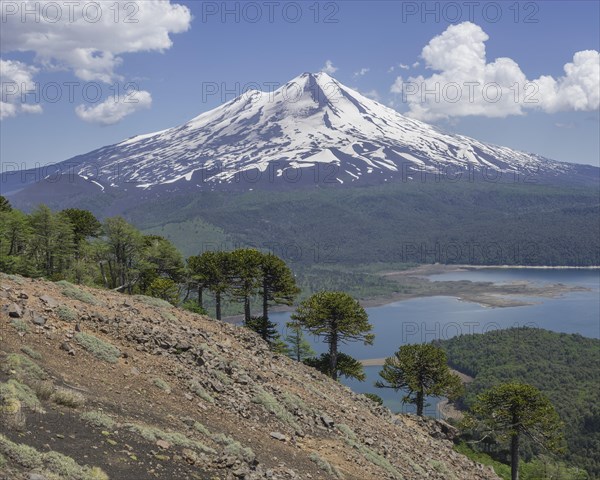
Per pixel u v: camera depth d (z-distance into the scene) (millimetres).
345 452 21094
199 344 24781
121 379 17422
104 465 11227
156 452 12805
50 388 13508
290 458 17453
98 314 21656
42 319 18688
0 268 53906
